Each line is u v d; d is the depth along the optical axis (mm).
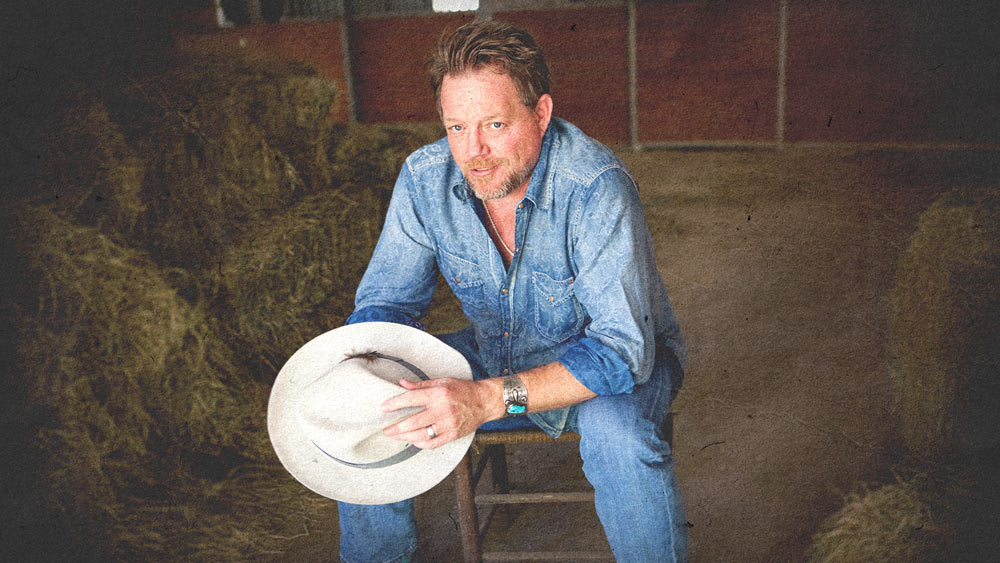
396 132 3201
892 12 5453
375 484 1550
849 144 5719
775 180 5172
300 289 2635
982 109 5375
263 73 2953
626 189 1641
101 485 2256
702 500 2314
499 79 1510
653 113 6113
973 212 2293
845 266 3754
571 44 6031
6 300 2256
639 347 1568
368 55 6137
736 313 3396
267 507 2311
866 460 2412
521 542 2168
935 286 2285
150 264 2387
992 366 2234
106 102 2561
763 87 5883
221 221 2615
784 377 2908
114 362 2295
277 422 1582
